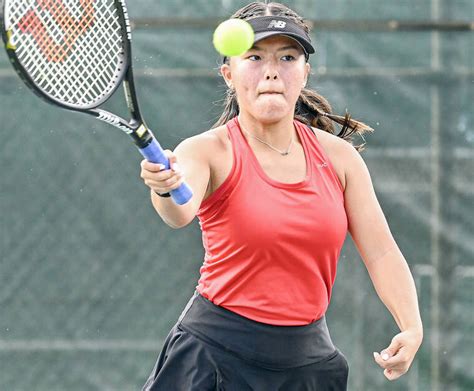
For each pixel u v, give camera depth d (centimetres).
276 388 1034
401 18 1953
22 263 1845
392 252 1076
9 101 1853
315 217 1006
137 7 1920
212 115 1872
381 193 1905
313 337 1039
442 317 1875
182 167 993
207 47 1881
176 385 1046
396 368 1053
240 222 996
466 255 1888
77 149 1858
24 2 972
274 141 1038
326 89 1908
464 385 1862
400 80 1906
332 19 1956
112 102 1866
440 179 1898
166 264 1858
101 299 1848
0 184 1850
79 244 1852
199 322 1038
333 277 1055
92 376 1838
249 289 1011
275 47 1005
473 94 1905
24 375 1834
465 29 1908
